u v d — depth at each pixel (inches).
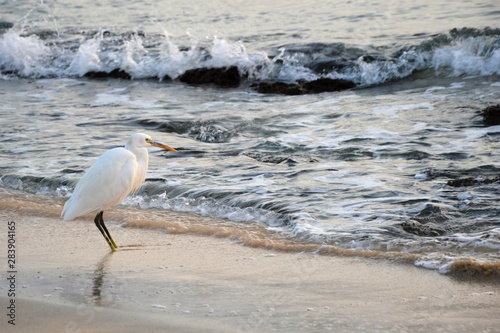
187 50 977.5
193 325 272.2
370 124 626.8
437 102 698.8
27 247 382.9
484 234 368.5
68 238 398.0
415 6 1165.1
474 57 839.7
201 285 316.8
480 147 536.7
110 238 377.1
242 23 1146.7
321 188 460.4
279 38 1016.9
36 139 610.5
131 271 339.3
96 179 379.6
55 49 1037.2
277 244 368.5
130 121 668.7
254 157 541.0
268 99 773.9
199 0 1359.5
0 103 783.1
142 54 981.8
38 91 867.4
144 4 1366.9
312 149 556.1
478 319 270.1
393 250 356.8
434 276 317.1
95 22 1231.5
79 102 783.7
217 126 636.7
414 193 442.9
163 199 460.8
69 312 286.2
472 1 1162.0
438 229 383.2
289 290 307.4
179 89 855.7
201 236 392.5
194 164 529.3
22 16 1310.3
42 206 455.2
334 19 1122.7
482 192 437.7
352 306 287.4
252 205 436.8
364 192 449.1
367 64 854.5
